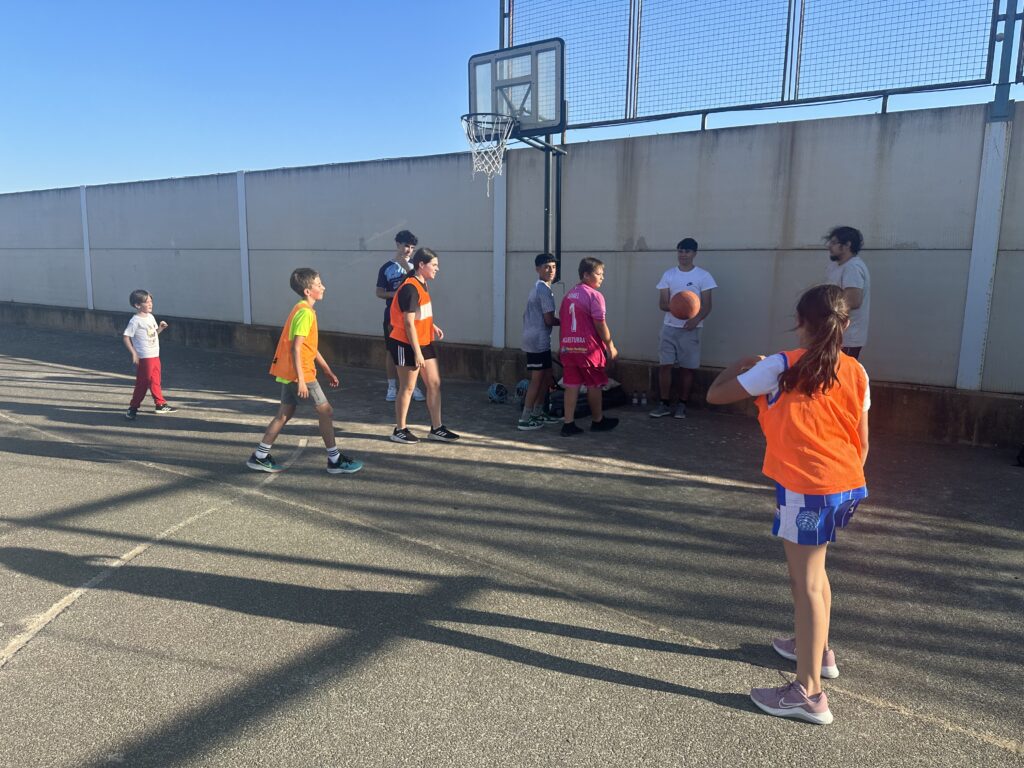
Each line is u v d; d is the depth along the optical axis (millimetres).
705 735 2555
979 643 3156
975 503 4855
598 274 6523
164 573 3801
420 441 6496
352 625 3287
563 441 6516
